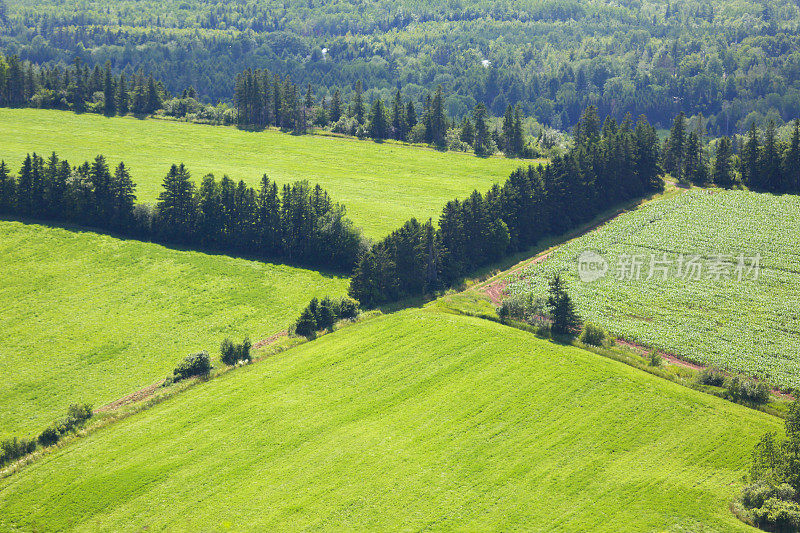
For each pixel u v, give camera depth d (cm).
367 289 10406
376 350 8956
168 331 9981
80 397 8531
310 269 11850
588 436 7375
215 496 6688
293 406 7950
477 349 8869
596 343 9094
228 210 12519
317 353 8988
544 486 6738
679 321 10019
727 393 8031
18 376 8938
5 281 11225
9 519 6469
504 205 12812
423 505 6538
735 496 6538
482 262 11912
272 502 6600
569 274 11569
